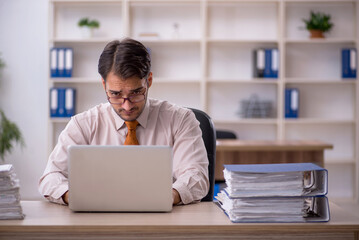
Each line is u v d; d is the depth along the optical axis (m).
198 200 1.69
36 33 5.32
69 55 5.02
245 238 1.34
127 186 1.44
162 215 1.43
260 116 5.18
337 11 5.26
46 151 5.36
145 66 1.63
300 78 5.30
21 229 1.31
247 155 3.80
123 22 5.07
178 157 1.88
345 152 5.36
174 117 1.96
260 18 5.28
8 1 5.29
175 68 5.33
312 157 3.81
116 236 1.33
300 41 5.03
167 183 1.45
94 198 1.45
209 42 5.29
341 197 5.26
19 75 5.33
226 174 1.45
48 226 1.31
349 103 5.33
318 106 5.34
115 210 1.45
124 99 1.65
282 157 3.81
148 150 1.44
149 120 1.94
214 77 5.33
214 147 2.04
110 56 1.61
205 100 5.08
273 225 1.33
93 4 5.29
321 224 1.34
